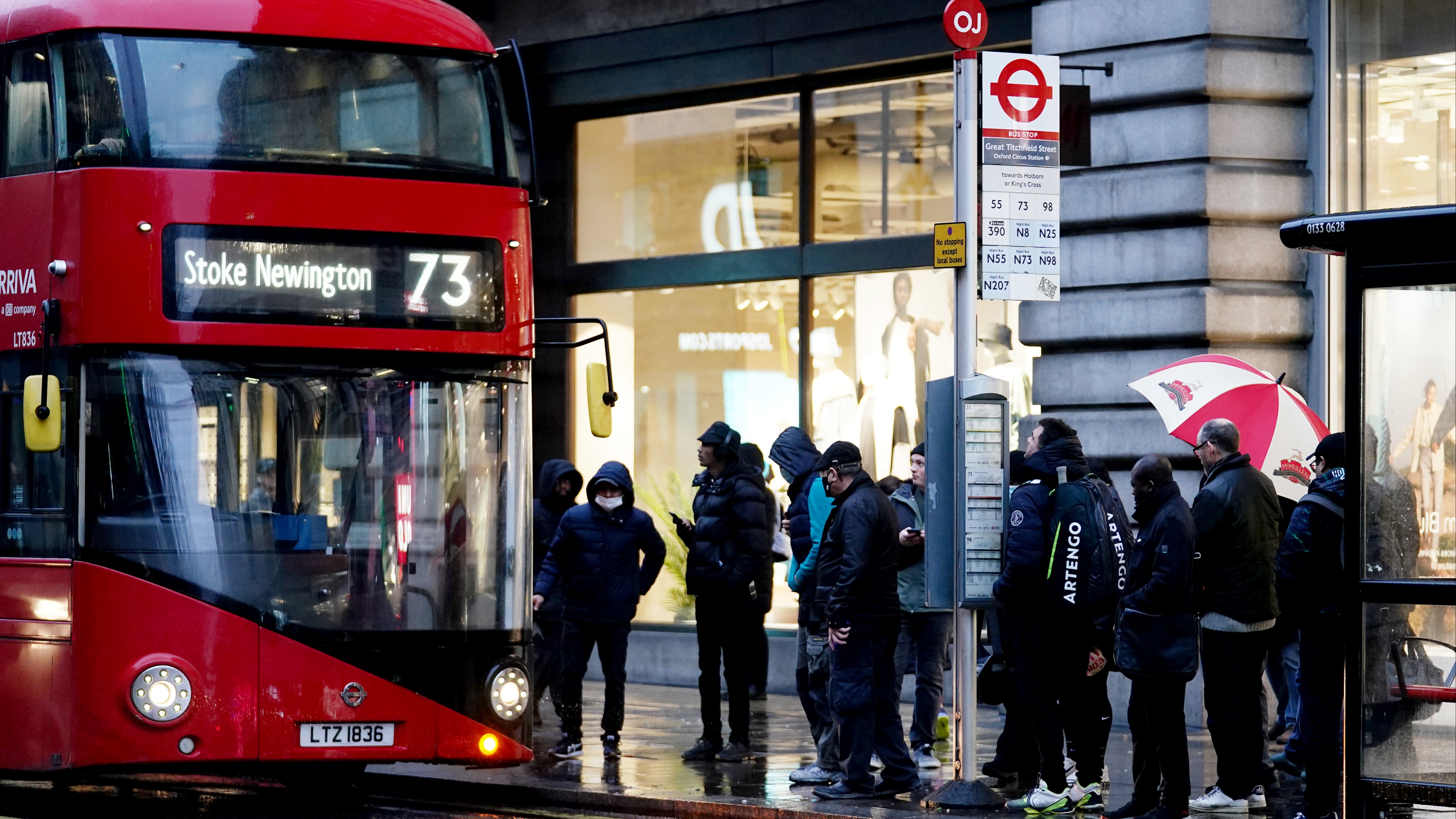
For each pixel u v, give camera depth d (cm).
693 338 5009
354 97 2912
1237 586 2903
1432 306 2250
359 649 2844
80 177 2827
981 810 2945
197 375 2817
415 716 2864
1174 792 2781
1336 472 2716
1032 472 2911
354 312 2864
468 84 2994
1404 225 2233
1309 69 4053
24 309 2898
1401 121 4003
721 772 3416
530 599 2983
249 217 2830
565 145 5238
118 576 2783
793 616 4759
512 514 2964
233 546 2812
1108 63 4097
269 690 2802
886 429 4634
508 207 2989
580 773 3403
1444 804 2231
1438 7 3956
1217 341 3978
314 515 2850
